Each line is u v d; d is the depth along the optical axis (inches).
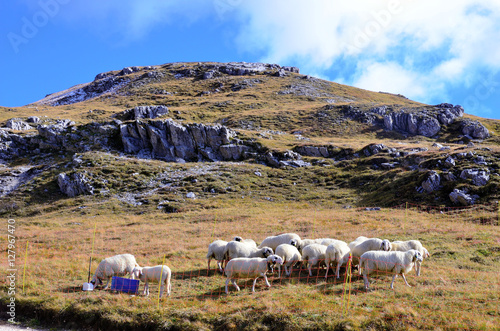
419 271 697.0
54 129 2967.5
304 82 6343.5
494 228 1111.6
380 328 486.0
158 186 2202.3
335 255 698.8
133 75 7288.4
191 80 6619.1
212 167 2522.1
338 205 1823.3
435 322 486.3
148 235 1304.1
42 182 2282.2
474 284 637.3
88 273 812.0
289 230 1267.2
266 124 4045.3
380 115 4168.3
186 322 541.3
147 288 668.7
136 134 2864.2
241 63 7751.0
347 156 2716.5
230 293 647.1
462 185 1584.6
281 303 564.7
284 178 2391.7
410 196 1688.0
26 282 727.7
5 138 2908.5
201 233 1294.3
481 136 3555.6
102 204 1945.1
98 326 572.7
